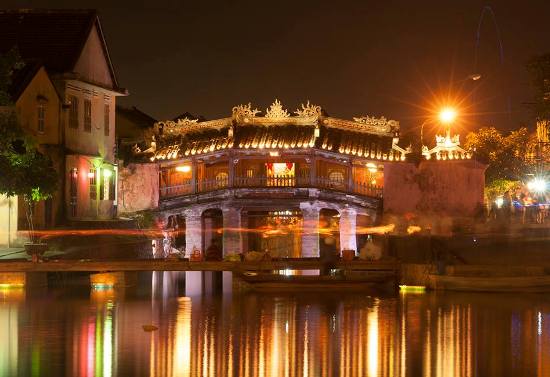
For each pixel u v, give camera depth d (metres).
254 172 65.62
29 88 53.72
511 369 28.11
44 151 54.78
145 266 47.81
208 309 40.75
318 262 49.88
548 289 48.59
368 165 65.75
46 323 36.19
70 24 59.53
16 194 46.78
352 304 42.88
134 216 64.38
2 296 44.75
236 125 65.69
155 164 66.56
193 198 65.81
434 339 33.03
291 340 32.69
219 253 51.69
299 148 63.88
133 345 31.50
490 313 39.75
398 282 50.28
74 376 26.88
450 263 53.69
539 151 66.62
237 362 28.80
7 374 27.11
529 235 54.97
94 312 39.34
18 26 59.69
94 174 59.53
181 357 29.50
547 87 54.47
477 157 63.59
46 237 51.81
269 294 47.53
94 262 47.09
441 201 63.66
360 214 65.62
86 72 59.41
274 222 68.81
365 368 28.08
